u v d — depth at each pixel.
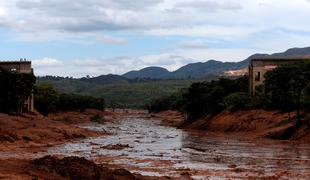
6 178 23.28
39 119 102.06
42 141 68.94
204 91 131.62
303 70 77.44
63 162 30.22
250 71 115.94
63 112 187.75
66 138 78.06
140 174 34.38
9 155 48.72
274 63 114.19
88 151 57.38
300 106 84.38
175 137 88.00
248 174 37.16
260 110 97.94
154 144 70.75
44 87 137.75
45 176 26.11
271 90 86.12
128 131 113.25
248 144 67.69
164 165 43.09
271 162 45.69
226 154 53.81
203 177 35.25
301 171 39.19
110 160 47.03
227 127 102.62
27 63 122.31
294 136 73.69
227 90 125.88
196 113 137.00
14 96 98.81
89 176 28.09
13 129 72.00
